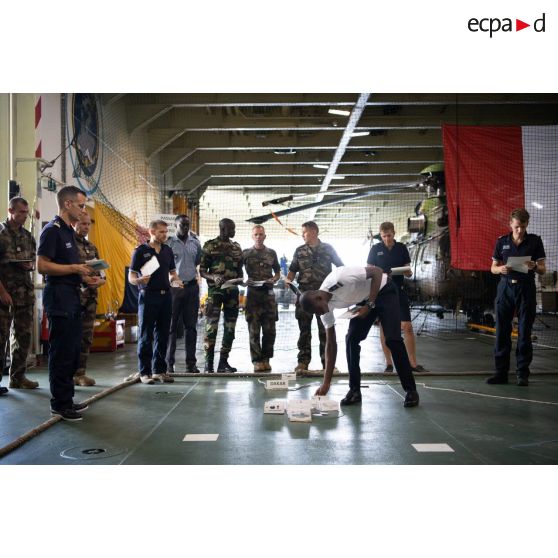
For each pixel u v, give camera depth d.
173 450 3.61
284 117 14.43
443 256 12.52
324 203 11.38
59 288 4.44
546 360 7.89
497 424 4.25
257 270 6.89
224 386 5.92
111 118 11.16
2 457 3.47
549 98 12.77
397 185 12.41
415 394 4.90
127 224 11.55
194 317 7.00
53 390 4.45
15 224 5.82
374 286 4.55
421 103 12.84
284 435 3.95
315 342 10.95
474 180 9.96
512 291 5.93
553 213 9.91
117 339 9.55
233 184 21.70
